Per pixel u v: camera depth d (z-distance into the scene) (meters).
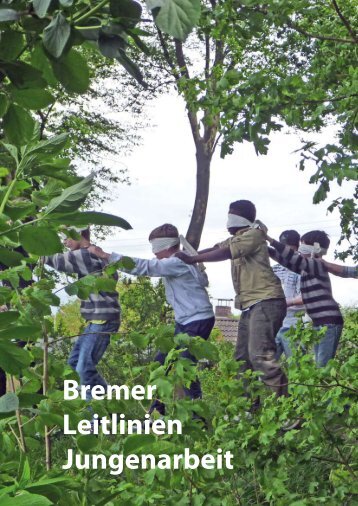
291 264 8.38
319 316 8.56
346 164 4.93
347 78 5.59
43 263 2.56
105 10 1.21
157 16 1.00
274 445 3.79
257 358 7.63
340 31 5.88
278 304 7.90
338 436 4.07
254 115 5.36
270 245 8.30
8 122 1.32
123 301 10.23
